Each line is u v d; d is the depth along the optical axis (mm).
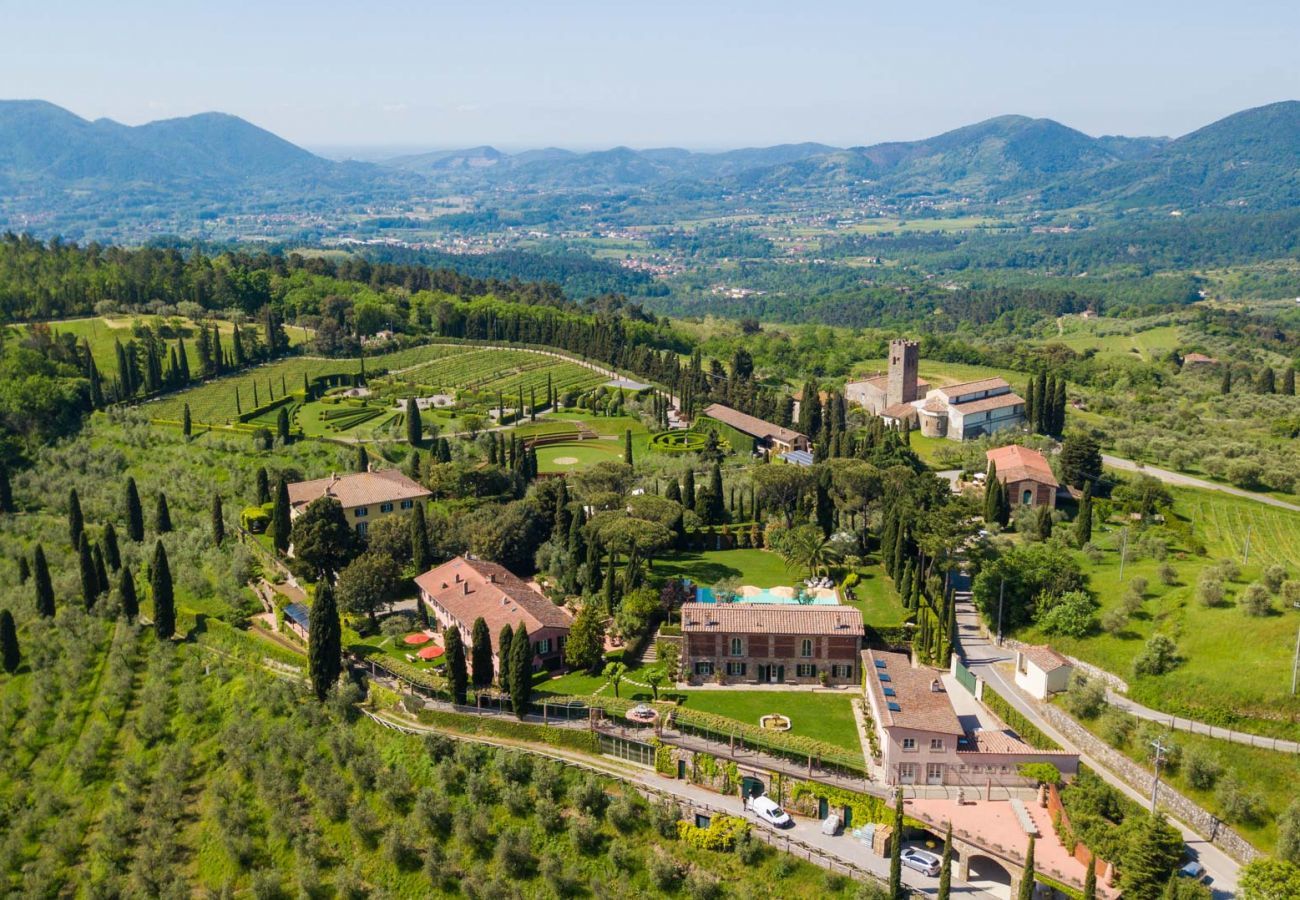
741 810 107375
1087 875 87688
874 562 164875
